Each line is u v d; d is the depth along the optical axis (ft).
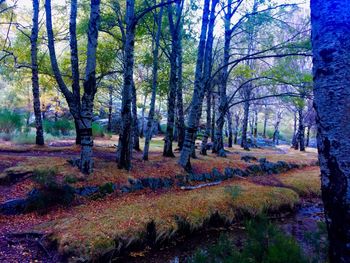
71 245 17.46
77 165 30.48
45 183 25.05
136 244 19.71
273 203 29.73
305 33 39.47
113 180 29.37
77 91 36.27
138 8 43.09
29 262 16.10
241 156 58.39
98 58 47.50
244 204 28.19
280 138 158.20
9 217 21.33
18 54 48.21
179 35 50.06
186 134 38.09
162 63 55.16
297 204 32.19
